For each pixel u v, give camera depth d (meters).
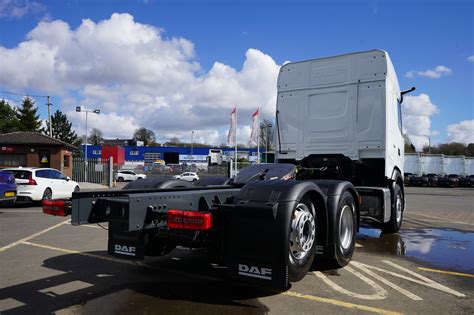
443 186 44.31
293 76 8.32
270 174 5.98
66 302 4.05
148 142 122.06
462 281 4.90
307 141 8.09
